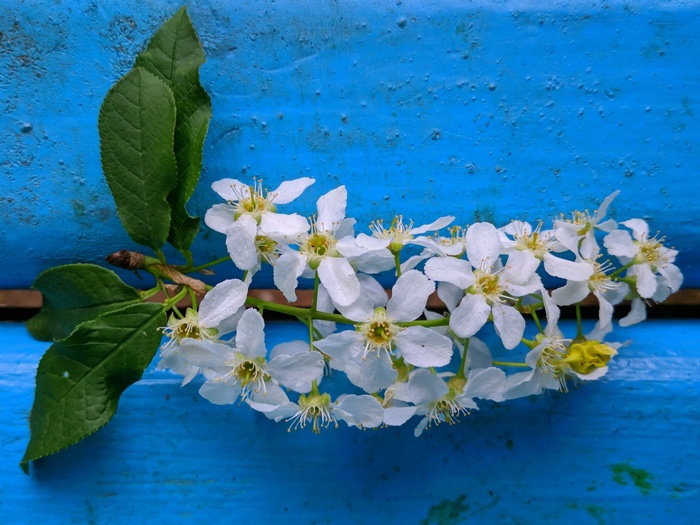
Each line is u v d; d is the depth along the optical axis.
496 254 0.07
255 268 0.07
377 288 0.07
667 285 0.08
